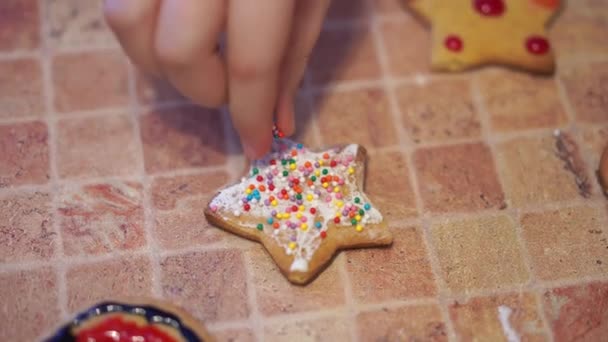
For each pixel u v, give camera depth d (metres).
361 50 0.44
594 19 0.45
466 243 0.39
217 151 0.41
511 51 0.43
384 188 0.40
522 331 0.37
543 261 0.39
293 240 0.38
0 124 0.41
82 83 0.43
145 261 0.38
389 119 0.42
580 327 0.38
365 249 0.39
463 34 0.43
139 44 0.36
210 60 0.36
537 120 0.42
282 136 0.40
